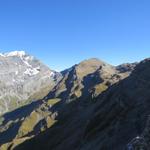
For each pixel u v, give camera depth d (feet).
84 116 451.53
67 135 435.53
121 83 409.28
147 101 204.44
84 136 299.99
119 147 161.89
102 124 278.26
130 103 257.55
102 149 180.45
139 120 170.30
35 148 515.09
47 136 536.42
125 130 174.60
